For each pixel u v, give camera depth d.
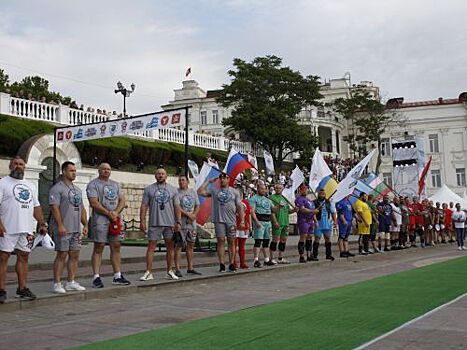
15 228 7.59
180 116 16.83
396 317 6.82
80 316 7.20
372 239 19.17
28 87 51.78
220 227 12.06
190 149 32.72
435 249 22.31
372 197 20.53
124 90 31.70
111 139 27.09
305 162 46.16
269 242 14.23
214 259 16.12
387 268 13.72
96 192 9.29
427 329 6.06
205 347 5.36
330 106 60.00
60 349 5.36
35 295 8.18
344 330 6.08
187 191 11.57
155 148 29.38
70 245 8.70
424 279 11.02
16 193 7.66
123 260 14.56
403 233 21.34
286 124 44.66
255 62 46.72
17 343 5.66
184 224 11.34
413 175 27.91
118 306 8.01
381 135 62.09
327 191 17.23
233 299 8.59
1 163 21.38
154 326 6.46
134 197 26.62
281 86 45.78
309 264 14.31
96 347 5.41
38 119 25.02
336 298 8.52
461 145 60.19
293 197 18.06
